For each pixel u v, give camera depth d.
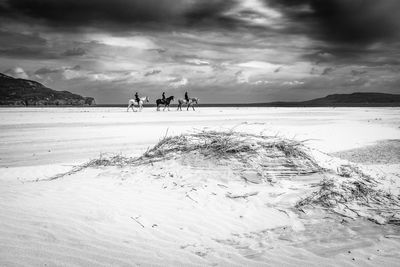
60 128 24.61
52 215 5.75
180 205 6.45
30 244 4.65
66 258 4.32
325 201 6.66
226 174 7.79
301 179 7.73
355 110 58.69
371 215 6.24
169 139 10.34
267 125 23.97
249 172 7.80
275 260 4.44
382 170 10.80
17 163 12.51
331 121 31.55
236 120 32.34
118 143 17.70
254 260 4.44
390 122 30.38
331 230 5.55
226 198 6.80
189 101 53.81
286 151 8.55
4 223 5.33
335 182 7.47
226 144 8.81
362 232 5.48
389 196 7.31
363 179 8.25
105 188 7.45
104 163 9.87
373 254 4.63
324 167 8.39
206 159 8.46
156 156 9.42
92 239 4.92
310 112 50.47
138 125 26.98
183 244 4.93
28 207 6.11
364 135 20.62
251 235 5.32
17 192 7.14
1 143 17.47
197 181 7.57
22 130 23.11
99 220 5.63
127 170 8.72
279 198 6.84
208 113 45.78
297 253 4.66
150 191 7.22
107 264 4.22
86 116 37.69
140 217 5.85
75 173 9.12
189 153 8.93
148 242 4.93
